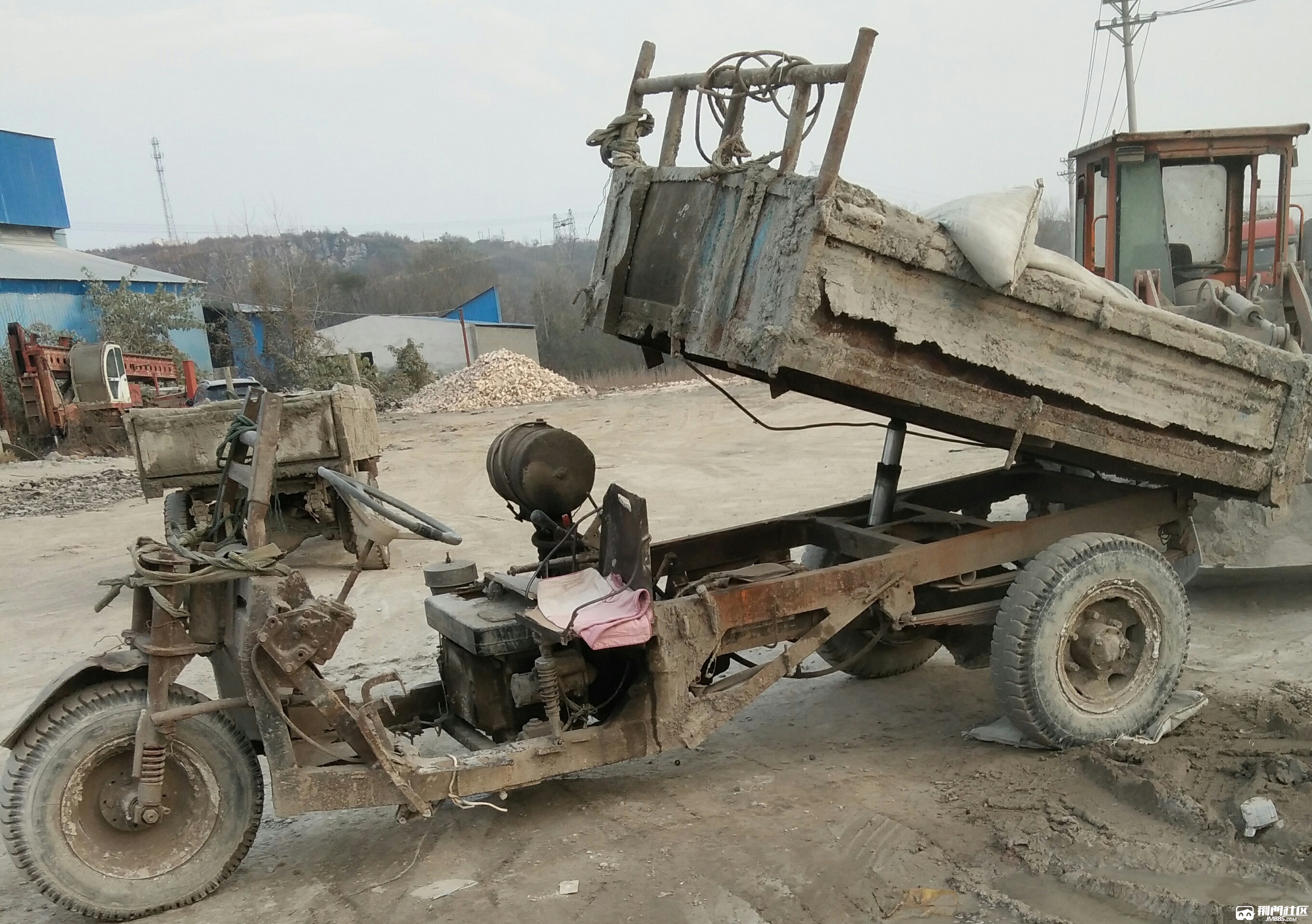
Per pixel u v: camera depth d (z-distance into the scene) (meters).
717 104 4.64
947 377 4.47
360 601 8.72
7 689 6.90
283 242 59.25
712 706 4.52
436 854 4.28
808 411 21.59
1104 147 8.65
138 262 77.00
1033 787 4.46
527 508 5.07
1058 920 3.45
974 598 5.57
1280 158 8.43
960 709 5.64
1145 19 29.55
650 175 5.11
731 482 13.72
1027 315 4.52
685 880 3.90
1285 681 5.48
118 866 3.88
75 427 23.38
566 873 4.04
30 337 25.33
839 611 4.74
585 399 29.81
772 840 4.18
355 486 3.99
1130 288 8.55
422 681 6.45
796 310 4.00
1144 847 3.83
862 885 3.78
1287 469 5.39
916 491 6.26
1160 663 4.97
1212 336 4.93
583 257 89.88
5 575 11.18
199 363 38.97
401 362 41.31
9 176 39.56
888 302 4.19
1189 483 5.53
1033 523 5.24
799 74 4.09
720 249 4.47
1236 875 3.66
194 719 3.97
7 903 4.13
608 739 4.35
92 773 3.87
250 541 3.97
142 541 4.33
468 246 80.62
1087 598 4.79
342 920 3.80
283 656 3.79
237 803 4.04
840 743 5.28
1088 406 4.81
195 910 3.94
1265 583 6.92
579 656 4.61
